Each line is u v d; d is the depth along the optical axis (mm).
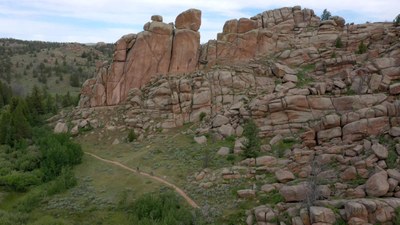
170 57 70062
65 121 68312
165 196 39250
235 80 63281
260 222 31531
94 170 50469
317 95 51312
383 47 63656
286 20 76688
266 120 51156
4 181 46812
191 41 70000
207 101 61312
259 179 39562
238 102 57688
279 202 33656
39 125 68000
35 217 39344
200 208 36562
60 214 39688
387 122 38844
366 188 31469
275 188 36406
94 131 64375
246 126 50344
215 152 49438
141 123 62750
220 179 41625
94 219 38250
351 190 31953
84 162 53625
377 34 68000
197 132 56781
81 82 164250
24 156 52438
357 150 37062
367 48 66000
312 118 48938
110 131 63594
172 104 62969
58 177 47938
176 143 55625
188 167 47188
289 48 71000
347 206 28312
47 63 197250
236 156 46656
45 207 41375
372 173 33469
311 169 36781
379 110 39906
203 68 70000
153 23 69875
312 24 76000
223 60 70062
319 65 63125
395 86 46031
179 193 41031
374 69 51312
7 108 76938
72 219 38594
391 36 65188
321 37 71250
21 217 38594
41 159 51906
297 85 59281
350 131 39906
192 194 40250
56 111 76312
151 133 60812
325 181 34781
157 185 43375
